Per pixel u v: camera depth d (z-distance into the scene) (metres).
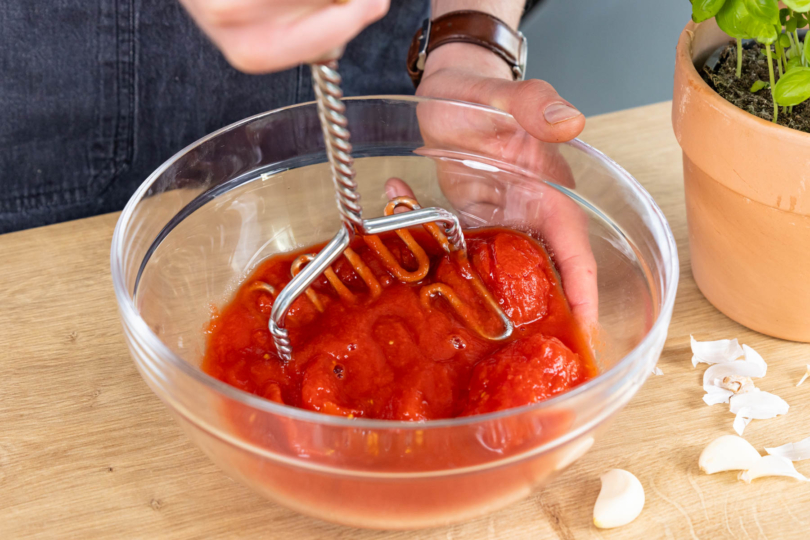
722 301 0.62
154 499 0.54
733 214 0.58
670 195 0.70
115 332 0.62
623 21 1.76
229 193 0.60
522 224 0.62
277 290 0.58
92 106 0.80
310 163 0.62
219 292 0.58
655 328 0.49
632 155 0.74
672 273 0.51
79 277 0.66
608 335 0.56
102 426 0.57
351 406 0.52
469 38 0.73
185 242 0.58
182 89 0.82
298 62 0.43
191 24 0.79
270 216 0.62
